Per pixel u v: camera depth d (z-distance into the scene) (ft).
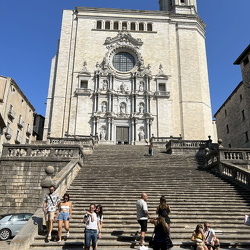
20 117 127.54
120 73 139.33
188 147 86.63
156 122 131.13
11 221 43.88
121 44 144.36
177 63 144.66
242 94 127.65
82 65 139.54
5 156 61.98
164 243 23.58
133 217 38.09
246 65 114.01
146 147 99.55
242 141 127.85
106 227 35.91
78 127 128.06
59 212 32.81
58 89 134.21
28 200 57.72
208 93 144.87
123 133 130.11
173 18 153.58
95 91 132.87
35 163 61.05
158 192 47.11
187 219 38.29
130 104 133.59
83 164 68.80
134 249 30.04
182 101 136.46
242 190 47.83
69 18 148.77
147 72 138.31
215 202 43.29
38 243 31.12
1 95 108.27
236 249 30.58
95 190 48.06
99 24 151.02
